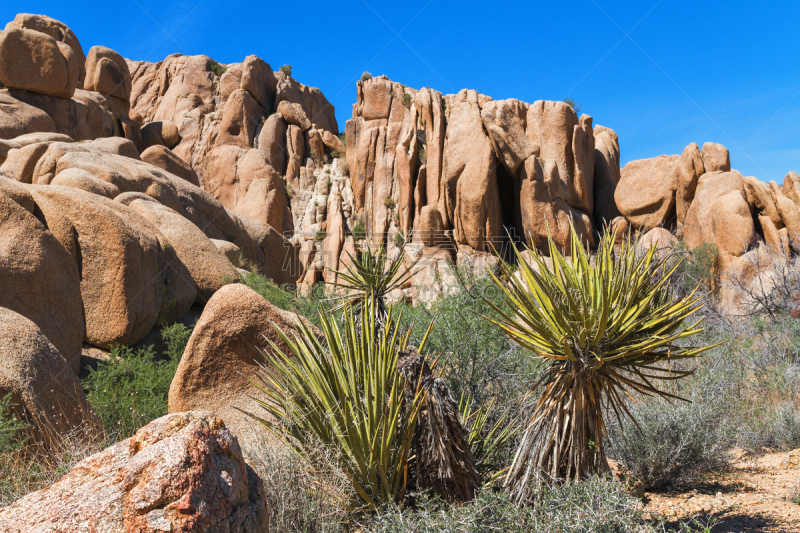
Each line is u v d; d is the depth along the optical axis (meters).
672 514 3.47
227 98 37.88
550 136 23.67
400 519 2.68
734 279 14.93
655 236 19.03
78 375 6.42
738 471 4.79
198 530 1.67
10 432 3.51
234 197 33.50
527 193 22.75
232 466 1.94
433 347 5.16
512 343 5.07
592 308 2.71
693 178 19.09
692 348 2.90
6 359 3.98
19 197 6.78
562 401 2.94
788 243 16.03
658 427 4.44
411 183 29.38
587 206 23.91
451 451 2.99
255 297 4.98
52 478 3.25
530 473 2.93
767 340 8.67
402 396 3.24
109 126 27.55
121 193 10.69
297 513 2.87
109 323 7.16
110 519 1.67
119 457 1.87
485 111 23.55
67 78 22.94
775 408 6.07
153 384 5.43
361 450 3.10
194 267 9.73
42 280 6.24
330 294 5.77
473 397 4.71
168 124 35.31
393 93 34.81
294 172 35.66
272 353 4.90
